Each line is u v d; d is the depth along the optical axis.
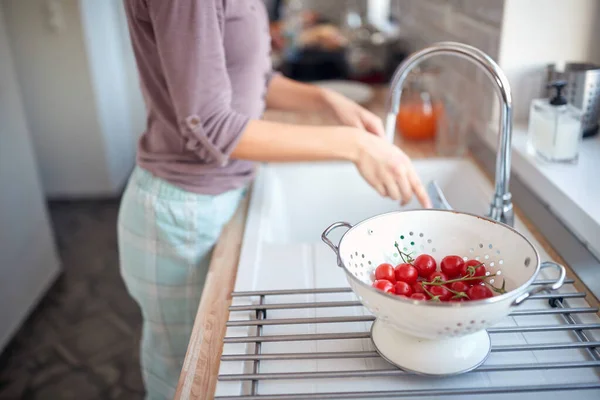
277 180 1.50
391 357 0.79
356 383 0.77
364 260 0.87
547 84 1.28
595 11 1.28
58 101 3.32
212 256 1.16
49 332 2.37
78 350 2.27
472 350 0.79
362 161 1.02
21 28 3.15
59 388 2.09
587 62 1.33
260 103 1.23
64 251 2.96
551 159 1.19
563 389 0.74
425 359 0.77
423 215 0.90
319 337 0.84
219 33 0.98
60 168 3.50
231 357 0.80
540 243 1.10
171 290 1.29
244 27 1.11
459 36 1.61
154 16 0.94
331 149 1.03
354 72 2.35
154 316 1.33
